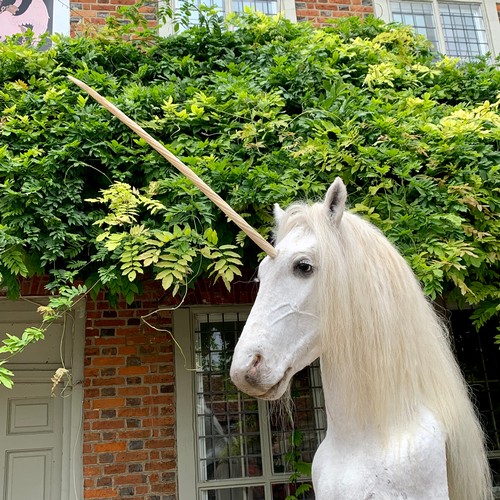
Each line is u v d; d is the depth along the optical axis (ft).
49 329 15.19
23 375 14.96
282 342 5.49
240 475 14.69
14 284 10.73
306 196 10.21
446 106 13.55
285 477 14.78
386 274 5.86
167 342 14.89
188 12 15.20
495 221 10.58
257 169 10.44
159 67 13.78
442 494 5.33
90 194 11.32
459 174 10.61
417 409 5.63
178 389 14.58
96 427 14.11
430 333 6.02
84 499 13.62
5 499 14.40
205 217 9.95
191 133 11.76
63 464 14.33
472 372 16.10
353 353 5.59
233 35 14.70
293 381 15.47
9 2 16.29
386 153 10.50
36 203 10.28
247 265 12.66
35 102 11.59
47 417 14.97
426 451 5.33
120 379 14.48
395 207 10.38
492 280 11.45
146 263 9.45
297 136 11.58
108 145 10.98
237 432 14.92
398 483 5.24
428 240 9.91
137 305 15.02
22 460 14.69
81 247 10.61
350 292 5.66
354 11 18.76
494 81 14.64
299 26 15.49
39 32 16.20
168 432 14.37
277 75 12.92
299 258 5.67
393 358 5.61
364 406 5.56
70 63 13.53
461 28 20.04
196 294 15.19
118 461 13.99
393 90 13.14
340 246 5.79
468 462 5.88
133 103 11.52
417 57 15.38
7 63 12.80
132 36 16.34
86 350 14.55
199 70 13.89
